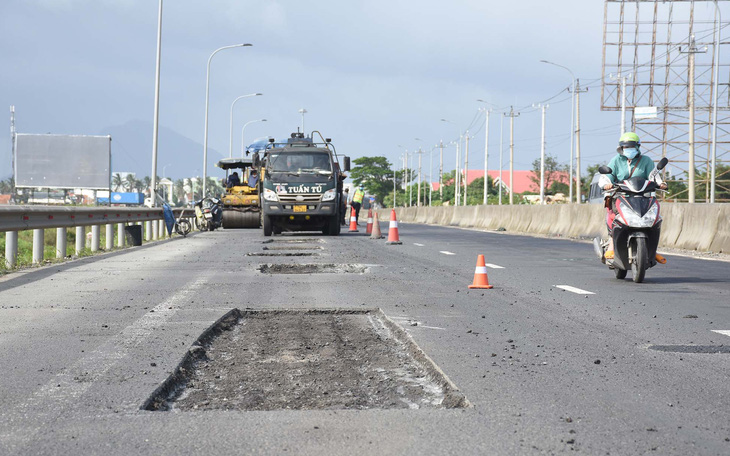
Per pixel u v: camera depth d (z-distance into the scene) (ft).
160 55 107.34
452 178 537.24
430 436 13.53
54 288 35.53
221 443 13.15
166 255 57.00
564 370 18.78
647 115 272.51
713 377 18.12
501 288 36.17
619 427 14.15
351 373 18.81
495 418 14.67
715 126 151.12
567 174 413.59
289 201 87.56
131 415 14.82
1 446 13.02
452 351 20.95
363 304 30.30
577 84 205.87
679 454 12.64
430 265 48.57
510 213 127.24
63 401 15.78
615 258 39.09
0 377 17.83
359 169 611.06
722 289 36.14
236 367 19.57
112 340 22.27
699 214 66.80
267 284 37.27
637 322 26.20
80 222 59.82
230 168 118.32
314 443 13.14
